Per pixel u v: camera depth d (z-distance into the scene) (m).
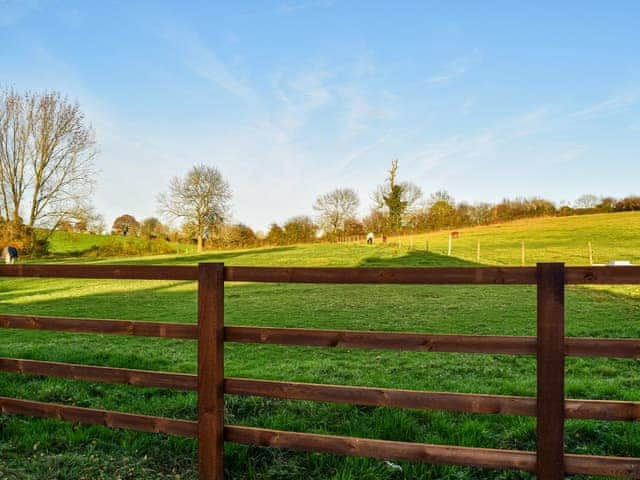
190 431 4.18
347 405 5.37
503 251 43.47
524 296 19.09
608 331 11.41
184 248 63.53
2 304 20.16
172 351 9.59
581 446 4.44
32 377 6.96
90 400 5.92
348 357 8.98
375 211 73.50
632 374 7.21
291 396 3.91
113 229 69.69
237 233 69.25
